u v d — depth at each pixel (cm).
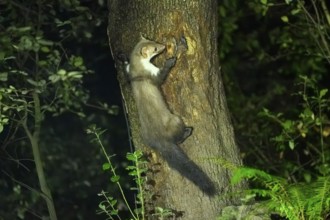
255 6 1491
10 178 1429
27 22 1333
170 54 1049
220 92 1083
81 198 1642
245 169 953
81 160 1644
